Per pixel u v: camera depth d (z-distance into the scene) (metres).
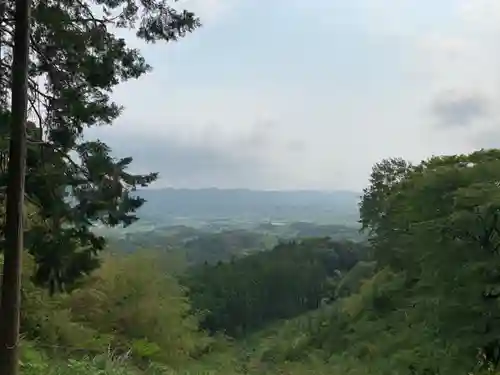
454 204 19.27
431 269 19.62
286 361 27.38
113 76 9.01
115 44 8.87
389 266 29.47
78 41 8.32
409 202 23.48
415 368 18.28
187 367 14.62
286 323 45.25
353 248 71.38
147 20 8.85
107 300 15.73
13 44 7.21
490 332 17.17
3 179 7.61
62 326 12.60
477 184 19.17
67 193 8.89
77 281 10.79
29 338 11.69
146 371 11.57
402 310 23.16
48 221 8.98
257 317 55.44
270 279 59.62
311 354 27.44
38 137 8.55
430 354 18.00
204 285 57.44
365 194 43.28
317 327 33.56
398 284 25.62
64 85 8.56
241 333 52.28
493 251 18.14
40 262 8.95
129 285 16.47
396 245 27.45
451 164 23.64
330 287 60.25
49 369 8.72
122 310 16.00
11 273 6.93
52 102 8.52
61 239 8.88
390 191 37.84
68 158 8.84
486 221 17.92
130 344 13.99
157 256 19.12
